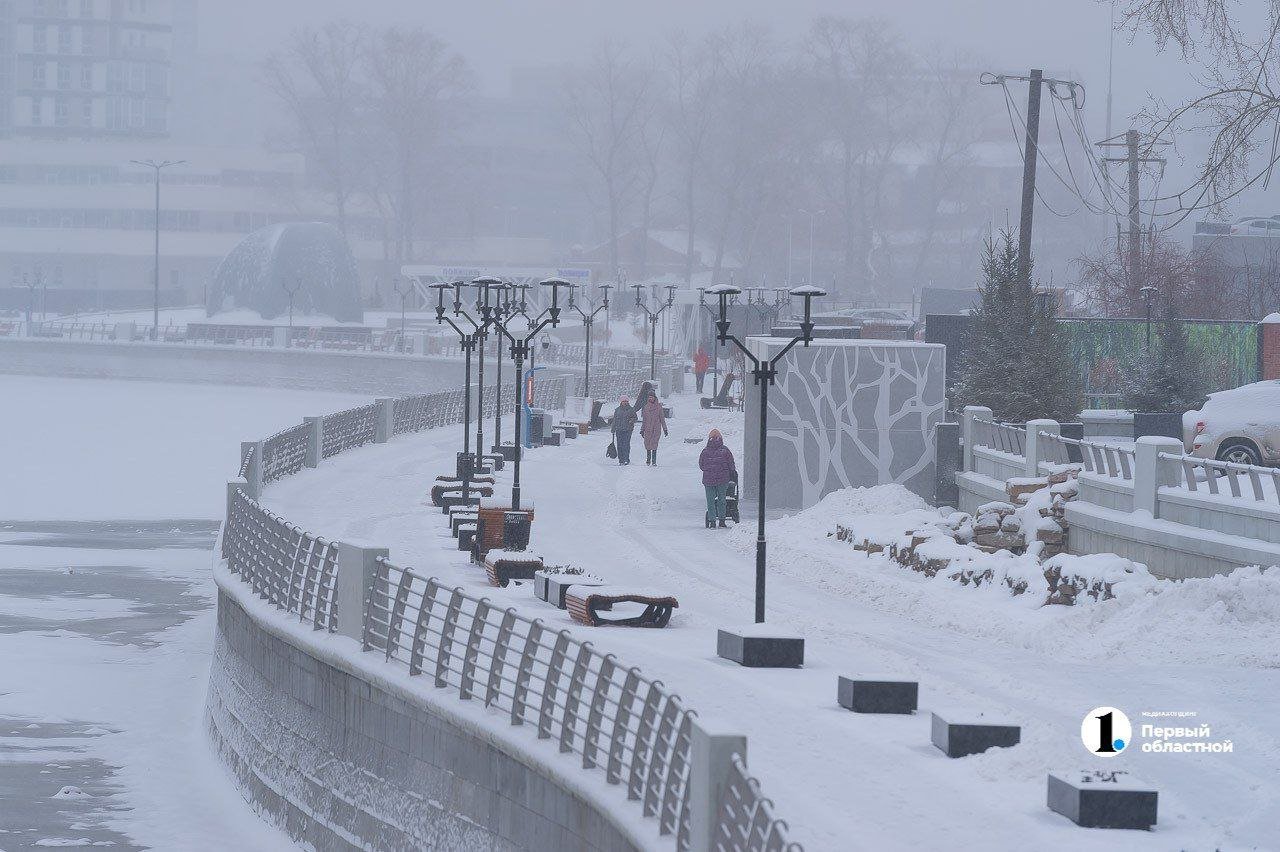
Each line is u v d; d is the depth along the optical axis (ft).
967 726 114.73
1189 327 394.73
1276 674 152.87
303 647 178.50
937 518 256.32
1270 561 175.22
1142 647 166.20
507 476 365.61
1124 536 205.16
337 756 168.14
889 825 97.55
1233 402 272.92
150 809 193.88
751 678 145.28
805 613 201.16
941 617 194.70
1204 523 191.01
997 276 329.93
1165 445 202.90
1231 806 104.01
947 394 351.87
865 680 129.90
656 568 239.30
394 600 161.27
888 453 305.32
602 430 508.94
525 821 125.08
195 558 388.98
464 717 135.23
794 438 305.53
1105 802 97.91
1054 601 192.44
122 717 239.71
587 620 180.75
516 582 216.95
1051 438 246.27
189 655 281.95
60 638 292.20
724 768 86.07
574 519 297.12
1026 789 106.63
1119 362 398.62
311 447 380.78
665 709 101.76
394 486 346.95
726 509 292.81
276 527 207.51
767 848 73.46
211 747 222.48
